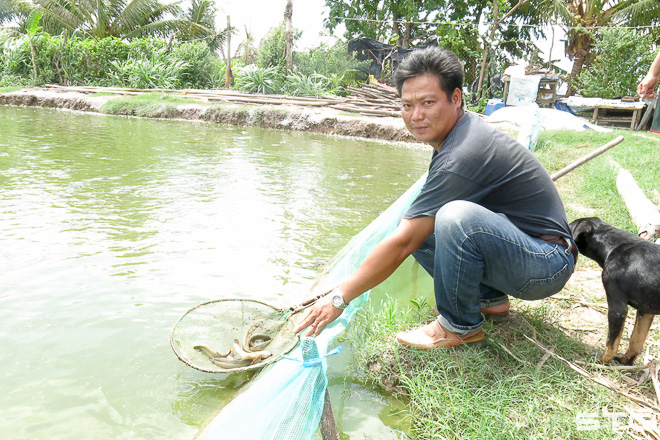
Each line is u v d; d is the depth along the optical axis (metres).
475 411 2.14
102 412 2.28
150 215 5.23
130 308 3.21
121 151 9.09
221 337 2.78
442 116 2.34
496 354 2.57
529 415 2.07
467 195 2.31
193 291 3.47
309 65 22.66
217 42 29.78
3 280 3.54
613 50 17.31
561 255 2.37
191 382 2.52
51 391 2.42
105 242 4.37
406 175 8.08
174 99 17.00
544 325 2.84
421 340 2.58
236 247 4.38
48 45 21.97
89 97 17.69
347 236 4.80
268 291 3.50
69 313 3.13
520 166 2.34
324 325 2.29
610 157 7.84
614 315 2.33
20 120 13.40
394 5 25.33
